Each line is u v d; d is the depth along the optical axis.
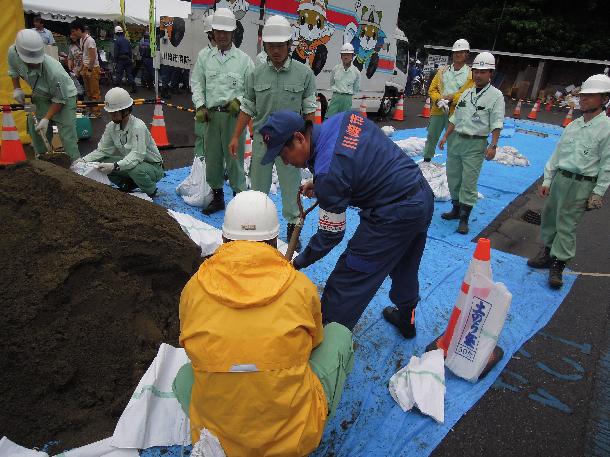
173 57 11.29
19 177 2.99
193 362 1.68
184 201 5.21
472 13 30.09
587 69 27.16
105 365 2.41
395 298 3.04
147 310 2.78
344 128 2.37
